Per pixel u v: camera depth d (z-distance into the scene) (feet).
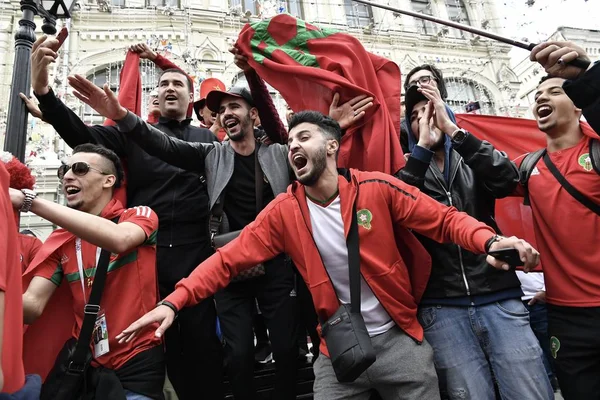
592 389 6.42
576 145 7.27
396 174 7.84
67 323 6.93
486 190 7.73
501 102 34.42
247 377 7.47
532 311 10.42
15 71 9.43
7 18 26.71
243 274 7.75
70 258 6.66
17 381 4.16
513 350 6.47
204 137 10.18
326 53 9.03
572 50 5.91
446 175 7.68
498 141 11.44
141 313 6.40
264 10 30.86
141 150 8.79
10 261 4.26
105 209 6.94
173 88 9.80
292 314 7.99
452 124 7.25
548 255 7.29
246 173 8.58
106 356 6.11
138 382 6.01
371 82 8.82
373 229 6.39
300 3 32.89
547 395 6.35
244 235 6.64
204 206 8.83
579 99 5.85
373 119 8.42
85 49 26.94
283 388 7.64
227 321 7.87
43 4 10.21
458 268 6.97
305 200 6.74
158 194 8.55
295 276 8.53
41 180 22.76
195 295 5.87
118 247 5.94
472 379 6.48
